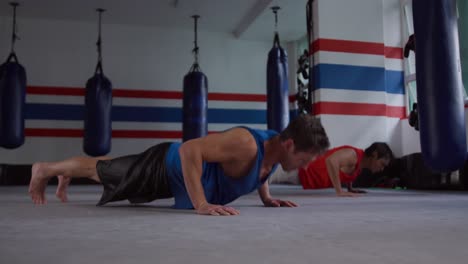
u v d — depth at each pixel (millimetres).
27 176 8594
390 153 4047
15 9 8414
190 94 7926
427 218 1896
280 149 2078
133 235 1355
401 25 7359
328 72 6340
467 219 1859
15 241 1236
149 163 2387
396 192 4719
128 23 9289
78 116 9047
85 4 8250
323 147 1983
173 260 958
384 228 1533
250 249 1100
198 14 8781
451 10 3324
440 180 5309
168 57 9539
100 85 7516
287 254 1029
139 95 9352
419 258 986
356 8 6531
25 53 8922
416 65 3438
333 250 1084
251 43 9930
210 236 1331
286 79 7395
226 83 9766
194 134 7852
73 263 924
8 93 6957
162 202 3096
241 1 8148
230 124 9703
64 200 3082
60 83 9023
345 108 6352
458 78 3301
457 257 1000
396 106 7215
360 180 6148
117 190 2445
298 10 8055
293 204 2598
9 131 6945
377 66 6512
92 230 1479
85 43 9188
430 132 3324
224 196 2275
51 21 9070
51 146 8914
